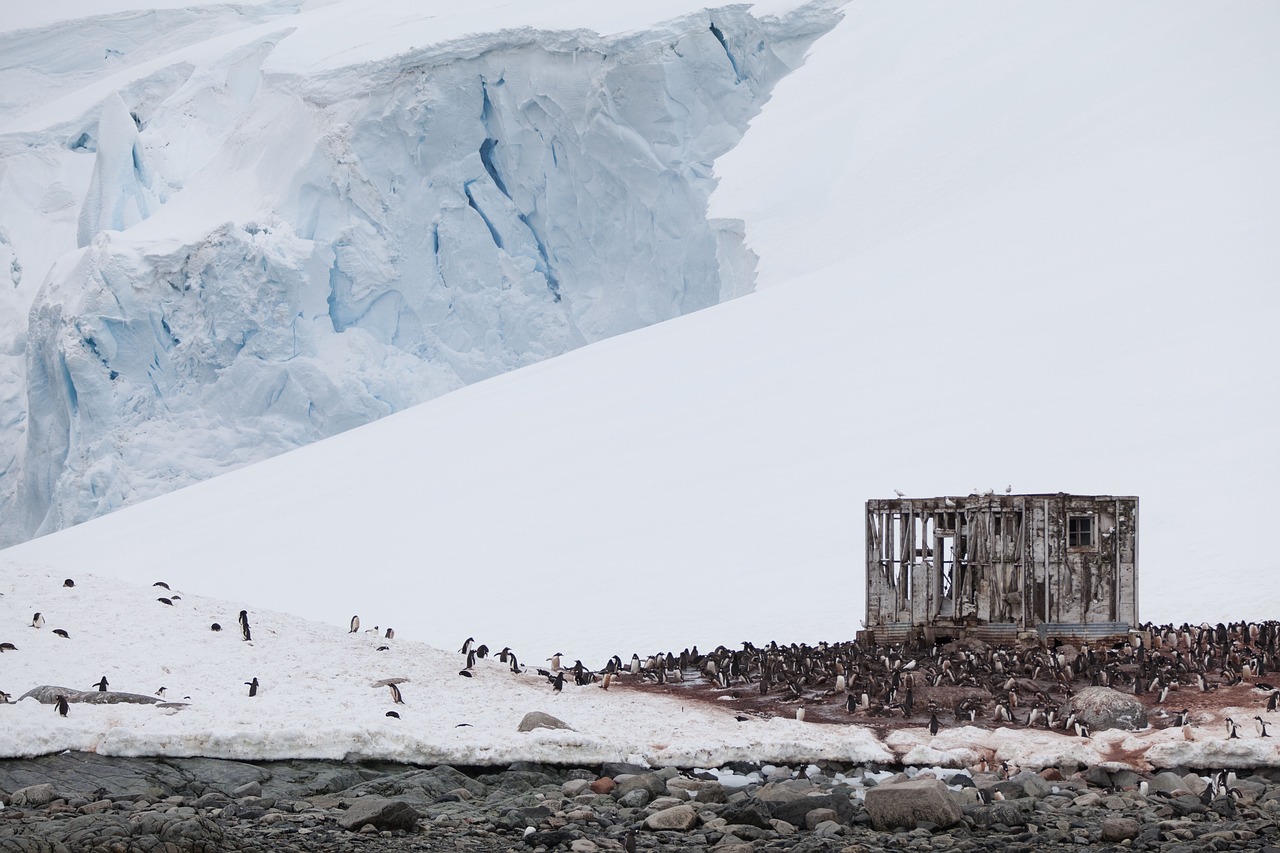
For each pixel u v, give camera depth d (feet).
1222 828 55.77
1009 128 386.32
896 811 57.31
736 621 136.56
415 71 400.06
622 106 392.27
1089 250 274.36
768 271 364.17
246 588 184.14
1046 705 76.07
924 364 234.58
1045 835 55.42
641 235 398.62
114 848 48.19
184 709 67.62
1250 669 82.74
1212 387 192.03
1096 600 93.81
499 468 232.32
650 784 62.80
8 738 59.52
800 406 228.43
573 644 132.36
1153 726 73.00
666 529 182.09
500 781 64.44
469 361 405.18
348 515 220.64
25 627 80.64
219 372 385.09
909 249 319.27
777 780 65.46
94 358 385.09
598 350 311.27
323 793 61.00
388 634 94.73
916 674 82.74
